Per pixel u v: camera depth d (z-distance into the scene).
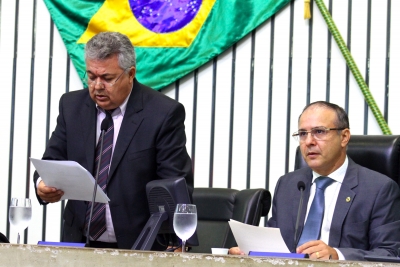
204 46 4.47
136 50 4.55
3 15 4.71
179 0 4.54
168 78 4.50
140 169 2.83
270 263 1.73
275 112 4.41
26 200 2.48
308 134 3.02
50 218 4.61
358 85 4.29
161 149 2.85
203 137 4.49
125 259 1.82
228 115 4.46
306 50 4.39
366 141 3.23
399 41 4.29
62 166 2.50
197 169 4.49
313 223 2.99
